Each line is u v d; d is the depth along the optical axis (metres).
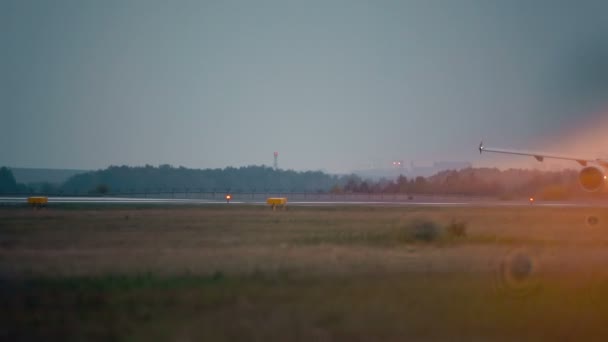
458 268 70.94
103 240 106.25
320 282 61.81
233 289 58.59
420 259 78.88
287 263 74.88
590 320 51.78
